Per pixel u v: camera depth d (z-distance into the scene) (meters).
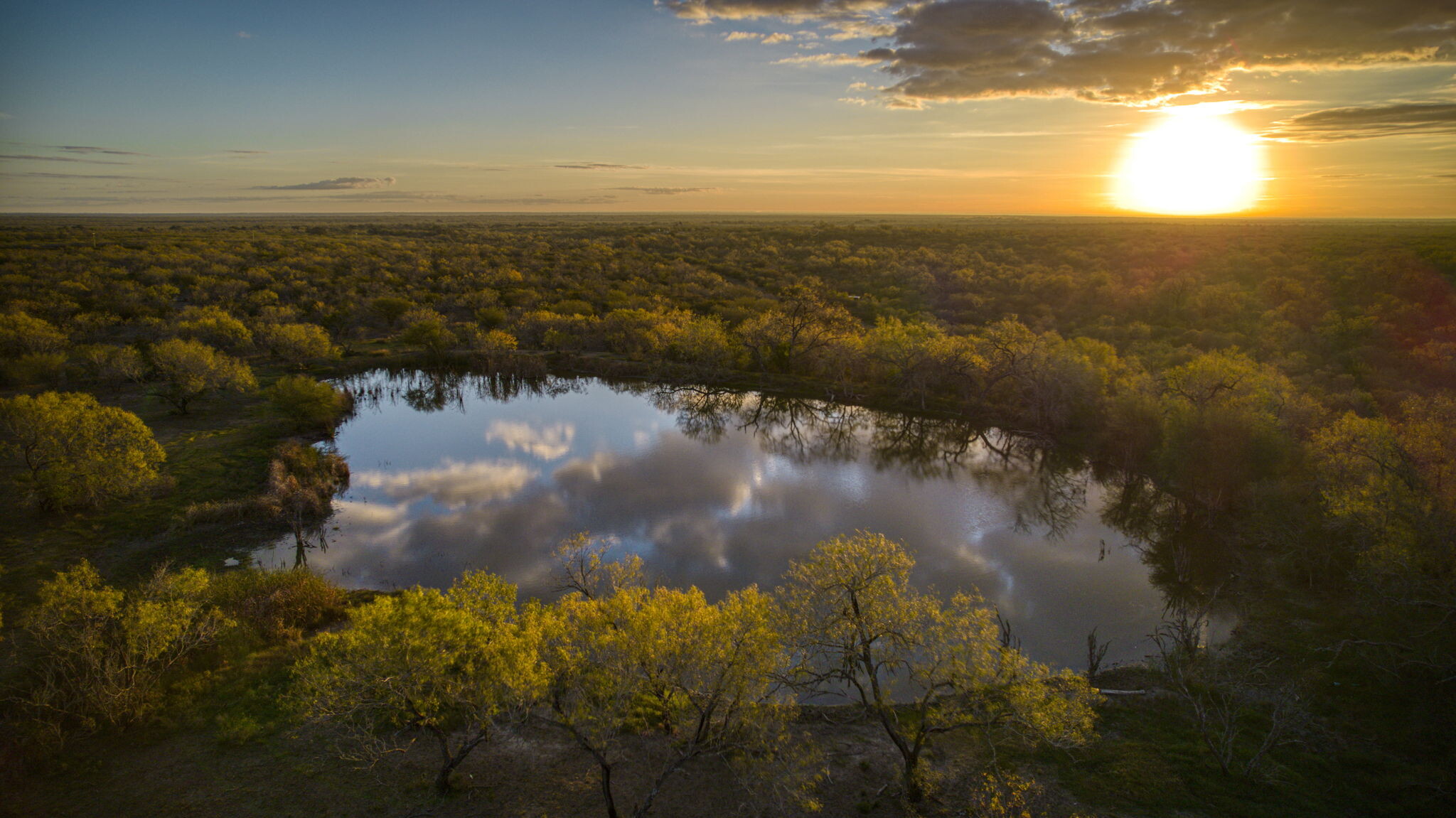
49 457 36.12
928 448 58.41
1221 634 29.23
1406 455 29.95
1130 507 44.88
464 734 21.98
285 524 38.91
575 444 58.94
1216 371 46.25
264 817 18.25
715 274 135.12
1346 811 18.92
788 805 19.31
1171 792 19.83
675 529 41.91
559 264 144.38
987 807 18.98
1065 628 30.81
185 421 53.38
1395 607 27.05
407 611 18.53
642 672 17.92
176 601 23.36
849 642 20.22
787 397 72.56
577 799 19.39
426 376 79.81
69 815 18.05
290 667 24.11
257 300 93.44
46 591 22.48
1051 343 66.19
